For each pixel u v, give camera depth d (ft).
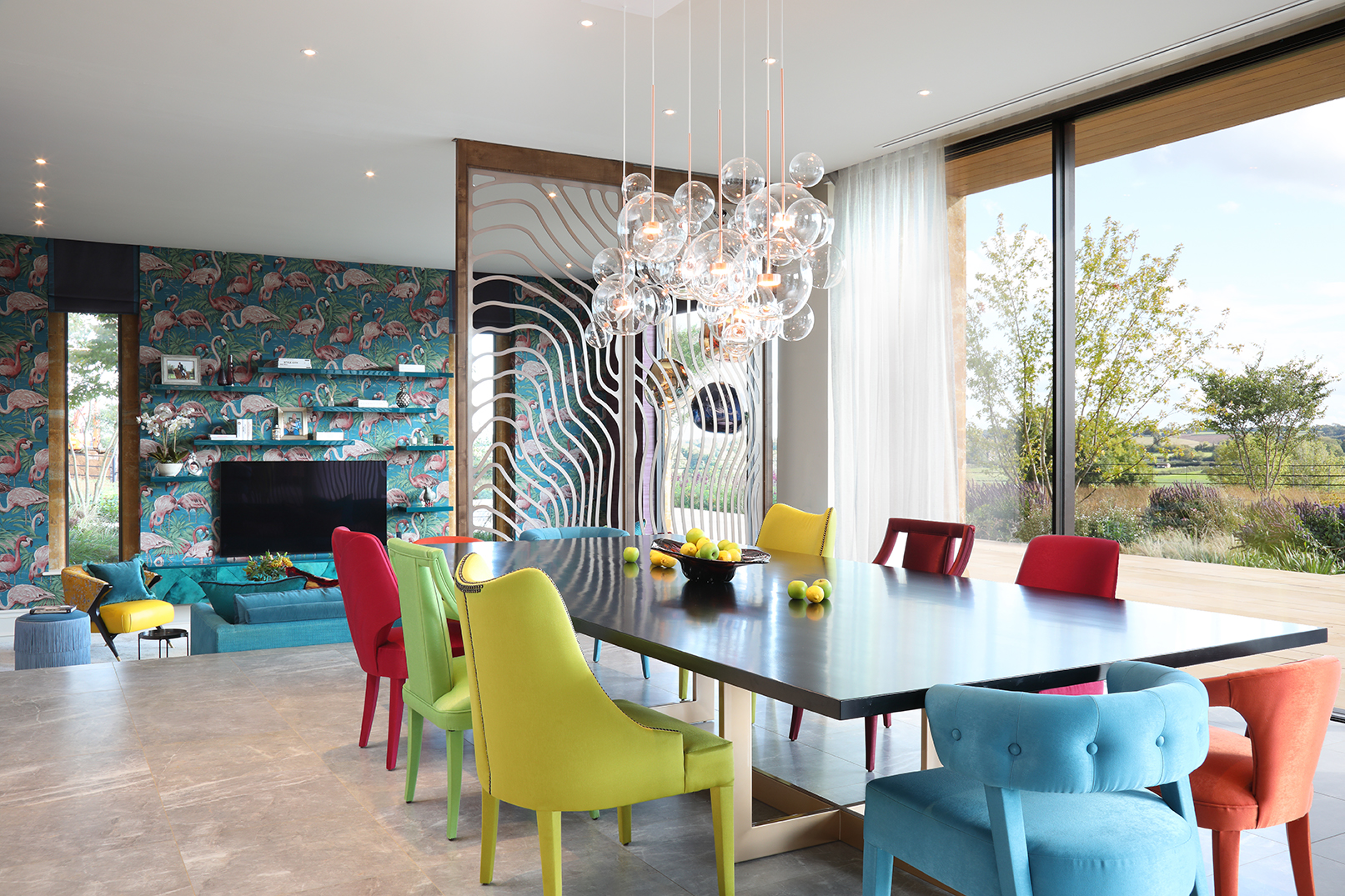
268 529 31.24
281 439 31.42
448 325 34.53
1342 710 14.05
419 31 14.08
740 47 14.85
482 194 23.77
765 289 12.05
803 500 23.79
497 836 9.73
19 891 8.42
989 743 5.25
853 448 22.17
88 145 19.39
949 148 20.39
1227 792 6.70
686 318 24.35
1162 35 14.66
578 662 7.33
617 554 13.88
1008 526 19.19
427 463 34.37
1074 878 5.36
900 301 20.81
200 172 21.40
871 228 21.66
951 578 11.50
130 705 14.51
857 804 10.24
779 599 9.85
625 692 15.26
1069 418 17.99
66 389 29.04
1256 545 15.06
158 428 29.99
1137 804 6.16
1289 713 6.57
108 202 24.00
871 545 21.58
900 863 8.79
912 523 13.57
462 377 19.34
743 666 6.85
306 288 32.22
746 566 12.53
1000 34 14.53
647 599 9.82
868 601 9.72
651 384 26.16
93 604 22.65
